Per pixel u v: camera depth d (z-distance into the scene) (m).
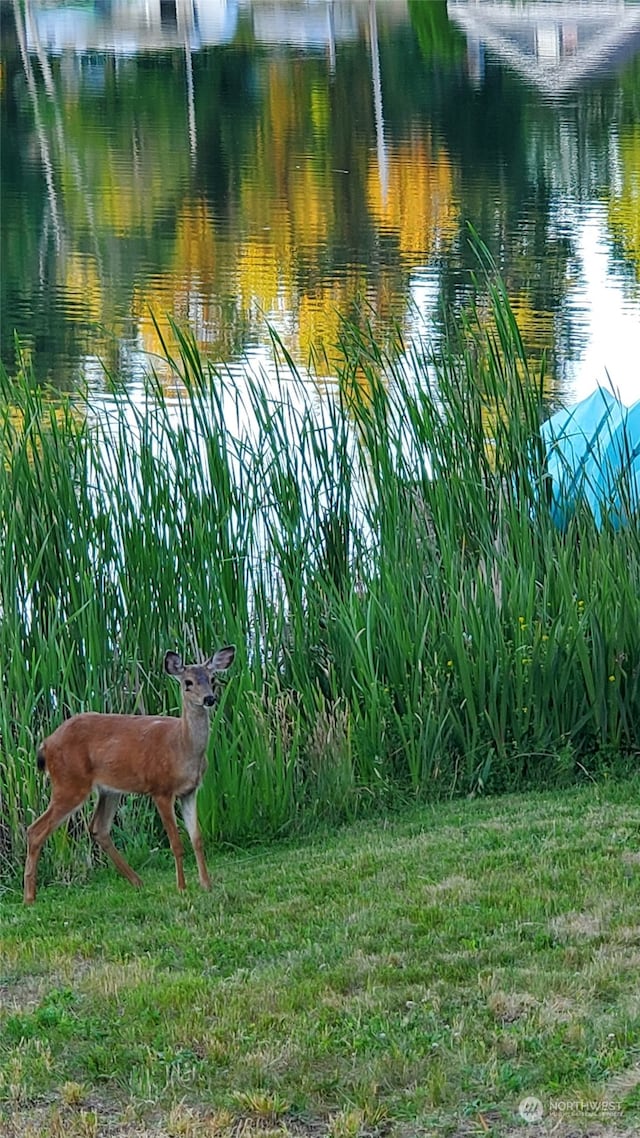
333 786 12.74
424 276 31.91
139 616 13.07
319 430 14.53
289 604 13.46
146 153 49.59
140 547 13.12
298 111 57.50
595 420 16.62
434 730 13.12
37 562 12.55
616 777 13.19
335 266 33.16
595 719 13.38
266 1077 7.32
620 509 14.27
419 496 14.14
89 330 28.16
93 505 13.63
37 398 14.34
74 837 12.16
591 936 8.84
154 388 15.54
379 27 85.31
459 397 14.55
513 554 14.02
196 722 10.70
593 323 27.80
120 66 71.06
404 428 14.52
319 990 8.33
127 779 10.82
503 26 83.44
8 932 10.09
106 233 37.53
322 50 76.25
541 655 13.28
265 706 13.09
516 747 13.28
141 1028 7.92
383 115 55.81
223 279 32.38
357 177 44.22
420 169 45.12
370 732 13.05
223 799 12.36
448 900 9.69
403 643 13.30
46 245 36.31
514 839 11.18
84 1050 7.75
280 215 39.31
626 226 37.09
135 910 10.35
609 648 13.36
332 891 10.30
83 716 11.04
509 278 31.69
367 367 15.45
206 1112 7.07
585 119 54.38
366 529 14.23
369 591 13.39
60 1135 6.88
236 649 12.70
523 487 14.24
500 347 15.48
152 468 13.42
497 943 8.83
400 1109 7.01
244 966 8.94
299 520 13.73
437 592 13.60
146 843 12.22
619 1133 6.70
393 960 8.68
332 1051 7.56
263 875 11.02
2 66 71.44
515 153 47.56
